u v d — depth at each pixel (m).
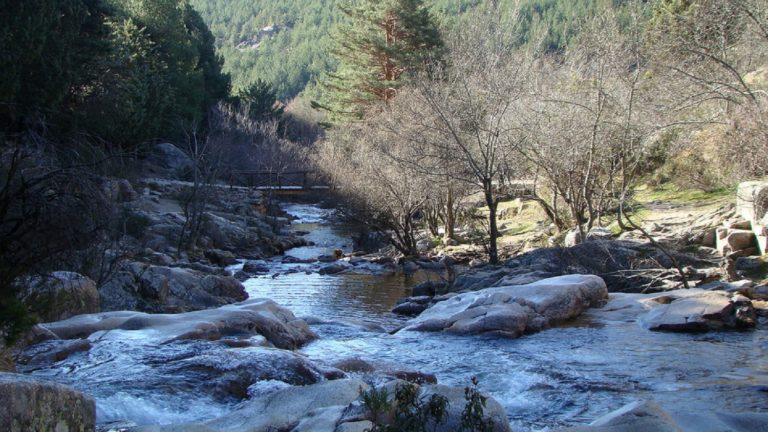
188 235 29.89
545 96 22.52
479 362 11.09
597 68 22.39
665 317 13.12
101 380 8.62
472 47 25.70
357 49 50.31
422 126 25.69
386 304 19.33
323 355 11.74
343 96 52.38
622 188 21.86
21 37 28.41
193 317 11.93
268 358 9.13
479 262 23.61
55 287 12.38
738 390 9.08
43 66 29.28
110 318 11.97
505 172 25.12
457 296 15.39
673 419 6.79
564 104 22.67
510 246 26.28
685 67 19.38
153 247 27.16
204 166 35.69
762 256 16.91
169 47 61.56
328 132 52.38
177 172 46.16
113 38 48.34
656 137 22.83
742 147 19.33
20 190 10.57
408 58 47.47
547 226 27.62
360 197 29.78
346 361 9.91
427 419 5.16
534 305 13.80
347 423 5.89
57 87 29.72
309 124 82.69
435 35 49.75
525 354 11.55
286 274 25.78
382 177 27.70
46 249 10.95
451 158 23.14
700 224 20.56
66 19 34.12
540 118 23.19
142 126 43.06
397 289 21.98
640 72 20.64
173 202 37.88
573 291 14.42
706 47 17.42
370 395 5.40
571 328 13.46
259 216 42.44
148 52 55.25
